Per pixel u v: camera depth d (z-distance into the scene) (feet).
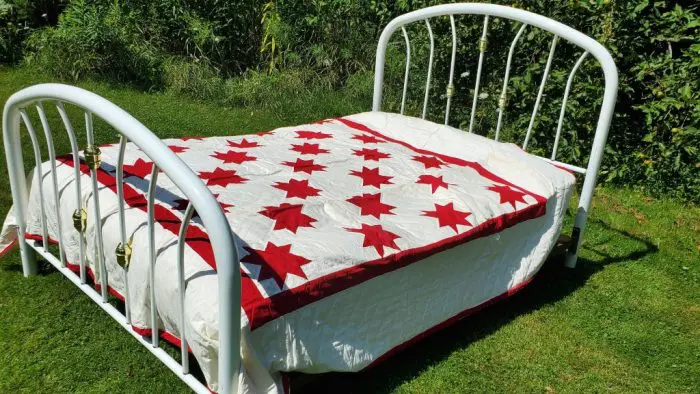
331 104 19.30
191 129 17.01
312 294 6.62
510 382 8.26
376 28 20.12
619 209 14.38
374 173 9.87
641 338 9.54
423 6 16.31
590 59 14.48
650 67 14.47
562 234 11.54
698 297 10.88
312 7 20.47
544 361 8.77
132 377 7.61
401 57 18.43
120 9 20.40
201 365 6.28
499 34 15.40
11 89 18.35
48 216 8.64
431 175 9.92
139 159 9.06
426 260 7.91
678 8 14.28
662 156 15.02
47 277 9.39
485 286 9.06
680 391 8.42
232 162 9.73
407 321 7.92
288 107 19.04
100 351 8.00
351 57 20.52
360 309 7.23
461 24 15.57
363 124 12.45
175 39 21.25
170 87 19.75
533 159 10.75
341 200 8.70
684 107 14.48
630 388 8.38
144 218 7.41
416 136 11.78
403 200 9.04
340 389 7.75
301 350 6.61
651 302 10.59
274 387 6.22
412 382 8.05
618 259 12.02
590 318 9.95
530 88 15.29
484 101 16.21
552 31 10.95
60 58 19.71
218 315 5.91
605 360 8.92
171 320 6.73
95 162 6.94
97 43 19.75
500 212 9.07
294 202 8.42
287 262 6.77
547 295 10.52
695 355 9.22
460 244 8.32
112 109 6.04
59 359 7.79
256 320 6.08
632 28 14.43
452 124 17.03
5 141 8.38
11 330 8.21
